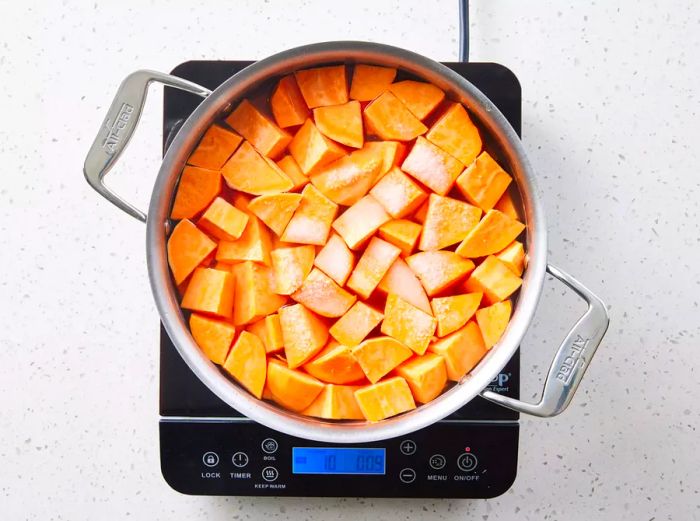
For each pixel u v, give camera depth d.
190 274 0.52
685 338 0.65
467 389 0.50
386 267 0.52
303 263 0.53
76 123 0.65
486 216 0.51
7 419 0.65
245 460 0.59
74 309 0.65
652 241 0.65
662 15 0.66
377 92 0.52
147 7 0.65
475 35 0.65
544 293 0.65
